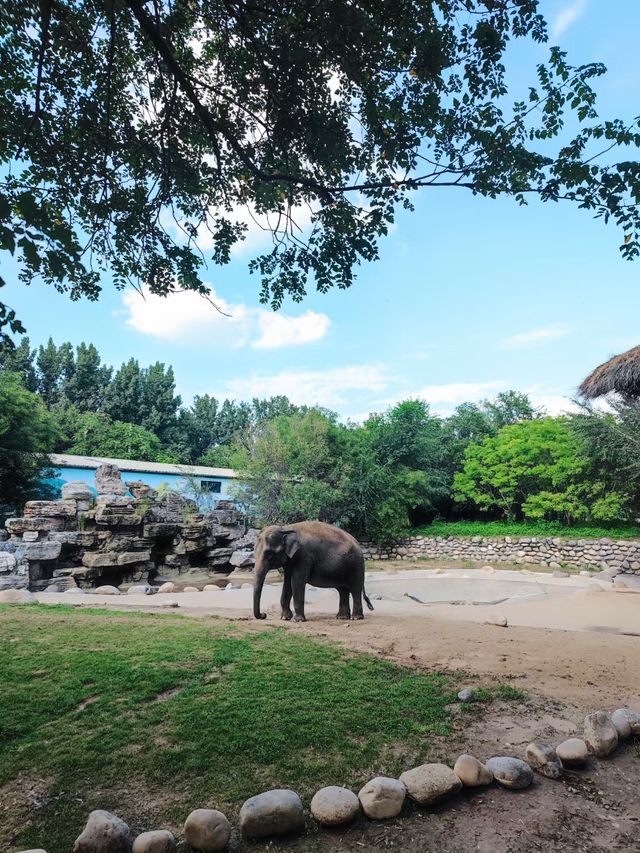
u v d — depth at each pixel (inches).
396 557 1014.4
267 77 236.5
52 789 128.3
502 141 200.4
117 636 258.7
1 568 555.5
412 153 226.8
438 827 120.9
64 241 117.0
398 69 211.9
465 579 717.9
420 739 157.6
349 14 196.9
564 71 187.2
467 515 1184.8
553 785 140.0
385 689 192.1
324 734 155.1
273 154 255.1
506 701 187.9
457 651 252.8
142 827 115.3
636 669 230.8
